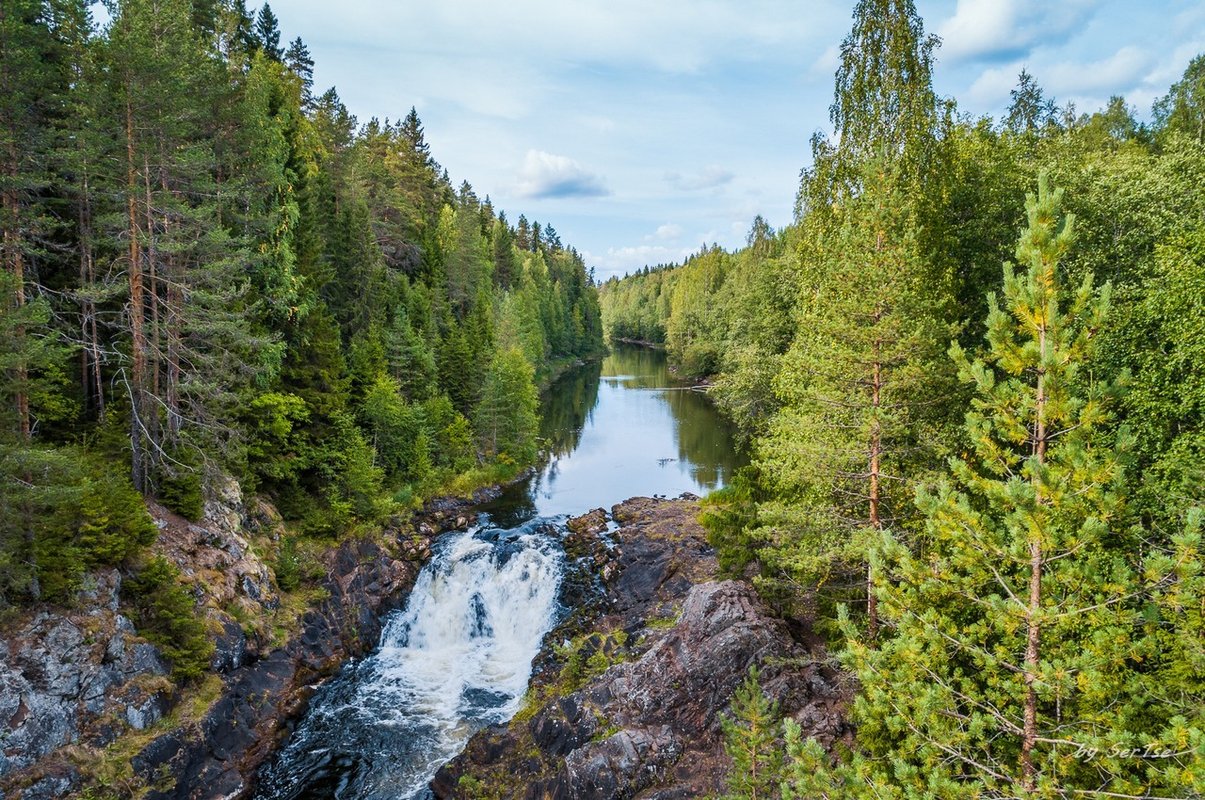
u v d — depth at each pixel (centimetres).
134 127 2284
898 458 1652
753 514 2341
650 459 5684
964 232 2245
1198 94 3991
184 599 2127
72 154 2089
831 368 1633
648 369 12475
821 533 1698
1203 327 1267
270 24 6166
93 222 2489
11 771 1614
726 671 1827
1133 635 1012
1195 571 785
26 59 2077
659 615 2597
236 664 2269
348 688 2514
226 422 2736
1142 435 1369
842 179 2369
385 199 6775
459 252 7825
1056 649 927
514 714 2327
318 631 2677
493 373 5259
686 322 11250
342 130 6347
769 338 4072
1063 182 2269
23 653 1750
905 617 996
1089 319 896
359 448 3388
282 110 3728
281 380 3250
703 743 1717
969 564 963
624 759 1677
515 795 1792
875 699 1022
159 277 2470
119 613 1995
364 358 4100
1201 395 1270
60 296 2600
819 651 1894
